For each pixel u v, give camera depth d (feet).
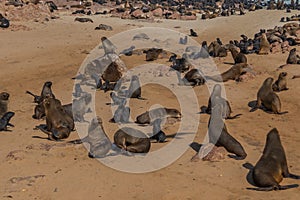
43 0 178.50
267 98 51.31
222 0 252.62
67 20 149.69
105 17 165.48
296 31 112.06
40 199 30.22
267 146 32.48
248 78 67.87
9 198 30.19
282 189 30.68
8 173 34.12
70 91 61.21
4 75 72.23
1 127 44.06
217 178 33.04
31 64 80.89
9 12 140.15
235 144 37.06
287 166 32.78
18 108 53.21
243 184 31.96
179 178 33.06
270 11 189.37
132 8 177.47
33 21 139.95
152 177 33.32
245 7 222.28
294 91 60.59
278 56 87.56
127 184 32.19
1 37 108.17
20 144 40.29
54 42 105.29
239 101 56.59
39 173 34.01
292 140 41.98
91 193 30.96
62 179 32.99
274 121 48.11
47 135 42.65
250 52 91.76
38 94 60.85
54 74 73.26
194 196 30.32
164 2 223.51
